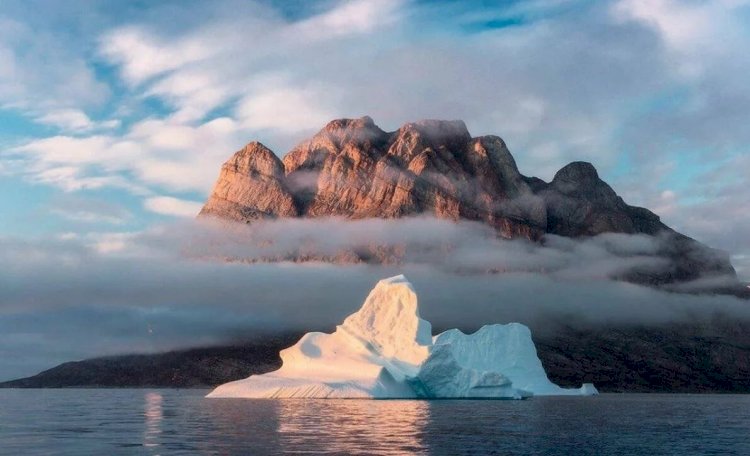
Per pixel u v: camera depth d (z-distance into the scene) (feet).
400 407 482.28
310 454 240.32
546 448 275.80
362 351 620.49
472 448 267.39
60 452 247.91
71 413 468.34
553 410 519.19
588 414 484.33
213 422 362.94
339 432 308.60
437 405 515.50
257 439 282.15
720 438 323.37
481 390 631.56
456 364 612.29
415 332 618.03
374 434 302.04
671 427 385.70
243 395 611.06
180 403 575.38
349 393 573.74
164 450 251.60
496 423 376.07
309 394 582.76
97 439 286.66
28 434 309.83
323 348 638.94
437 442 281.13
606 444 293.84
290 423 351.05
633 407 631.15
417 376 591.37
